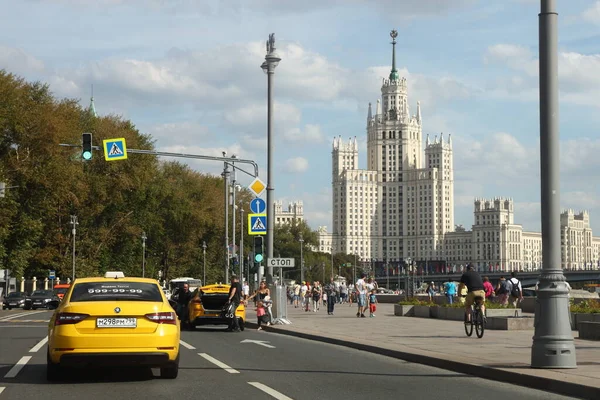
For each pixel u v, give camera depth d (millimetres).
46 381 16828
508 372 17078
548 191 17547
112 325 16141
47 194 75375
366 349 25453
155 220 105688
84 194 83750
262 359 21875
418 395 14891
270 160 40375
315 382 16750
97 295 16938
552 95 17688
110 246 96438
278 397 14430
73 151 79938
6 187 66812
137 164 90875
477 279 29219
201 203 114688
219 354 23344
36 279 104750
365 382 16859
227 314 35750
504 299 44906
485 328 34844
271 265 39969
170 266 114812
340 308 71250
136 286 17375
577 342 25969
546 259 17547
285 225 187125
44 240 87312
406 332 32438
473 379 17609
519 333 31531
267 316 38438
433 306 46406
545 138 17672
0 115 68312
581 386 14664
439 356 20844
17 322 43719
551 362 17234
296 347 26578
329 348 26344
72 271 87562
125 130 90188
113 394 14852
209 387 15797
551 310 17375
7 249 75750
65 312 16172
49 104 74062
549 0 17812
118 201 90000
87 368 19203
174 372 17062
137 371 18594
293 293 88250
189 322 36375
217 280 120750
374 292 49156
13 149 71938
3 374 18078
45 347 25516
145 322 16312
